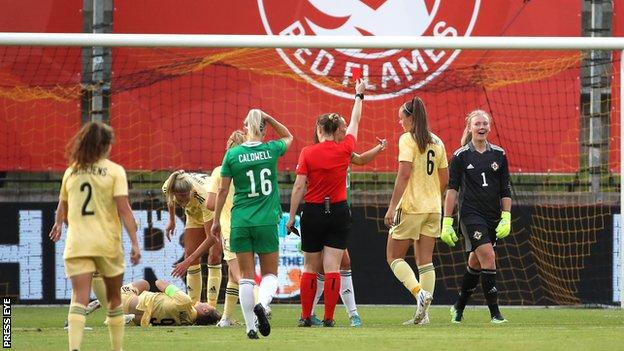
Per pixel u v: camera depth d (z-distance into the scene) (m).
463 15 51.88
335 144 36.38
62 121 50.38
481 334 34.16
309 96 51.09
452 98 51.31
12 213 48.41
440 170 39.59
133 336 34.28
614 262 49.19
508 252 49.28
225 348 29.88
